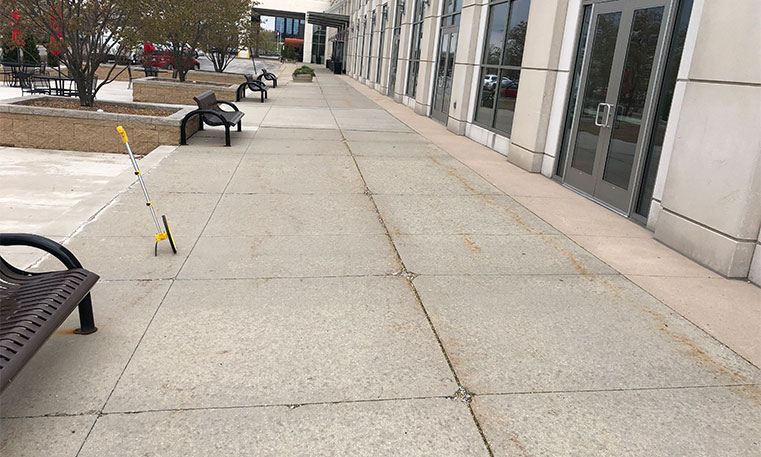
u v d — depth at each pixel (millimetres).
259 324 3654
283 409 2801
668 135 5906
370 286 4336
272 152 9516
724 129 4773
